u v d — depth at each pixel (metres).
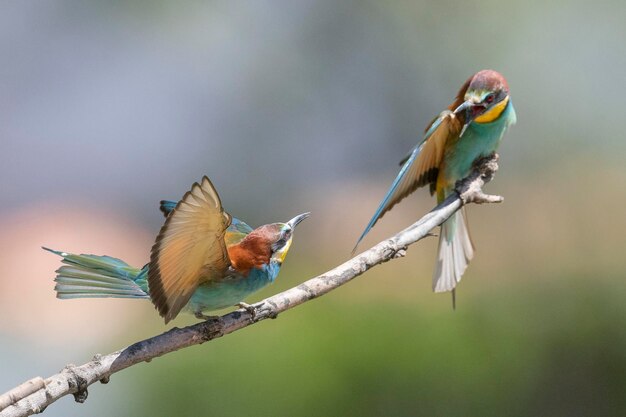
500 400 9.88
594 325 10.62
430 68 15.96
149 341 4.93
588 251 12.33
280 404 9.58
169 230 4.68
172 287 4.94
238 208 16.53
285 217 16.14
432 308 10.52
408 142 16.17
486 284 11.47
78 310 12.72
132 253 15.74
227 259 5.13
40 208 16.97
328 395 9.60
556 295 11.10
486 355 10.15
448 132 7.25
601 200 13.37
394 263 11.30
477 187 7.18
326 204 15.66
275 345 9.89
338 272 5.52
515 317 10.63
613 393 10.16
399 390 9.70
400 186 7.21
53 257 14.61
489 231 12.98
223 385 9.73
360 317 10.20
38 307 13.09
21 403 4.52
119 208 17.34
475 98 7.18
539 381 10.12
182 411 9.73
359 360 9.77
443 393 9.77
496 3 15.51
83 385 4.69
